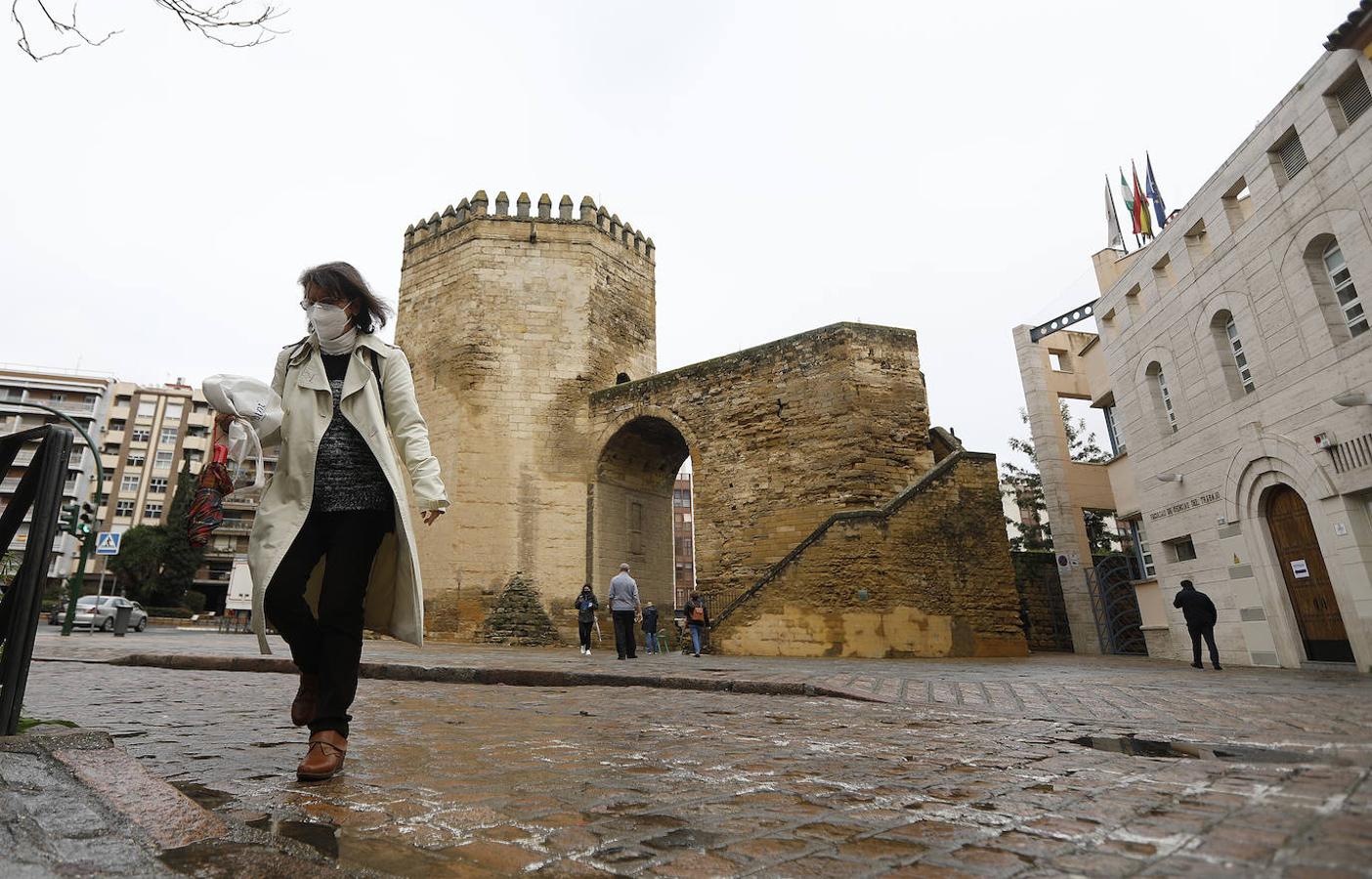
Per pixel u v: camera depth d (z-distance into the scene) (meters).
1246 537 12.85
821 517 17.97
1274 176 11.61
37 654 10.91
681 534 70.75
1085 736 3.96
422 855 1.86
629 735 4.02
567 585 20.92
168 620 43.38
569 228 23.67
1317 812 2.00
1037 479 33.03
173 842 1.80
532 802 2.44
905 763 3.16
